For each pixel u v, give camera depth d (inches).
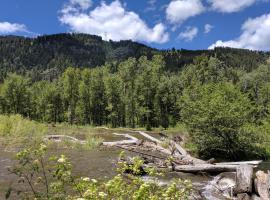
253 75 3206.2
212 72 3006.9
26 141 768.3
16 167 164.1
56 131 1114.7
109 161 599.2
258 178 417.4
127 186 159.0
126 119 2615.7
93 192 137.6
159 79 2605.8
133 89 2544.3
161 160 630.5
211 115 800.3
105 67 2901.1
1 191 354.6
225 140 808.9
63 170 152.3
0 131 858.8
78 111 2755.9
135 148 804.6
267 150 859.4
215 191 450.0
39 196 156.7
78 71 2891.2
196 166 572.1
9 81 2947.8
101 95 2792.8
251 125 866.8
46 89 3129.9
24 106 3026.6
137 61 2657.5
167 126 2556.6
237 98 884.0
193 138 866.8
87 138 900.0
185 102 910.4
